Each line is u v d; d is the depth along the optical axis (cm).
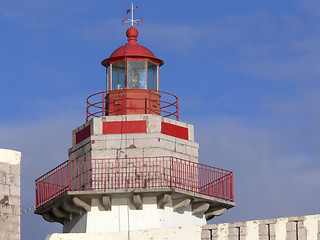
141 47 5216
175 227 4625
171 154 5022
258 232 4416
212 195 4997
